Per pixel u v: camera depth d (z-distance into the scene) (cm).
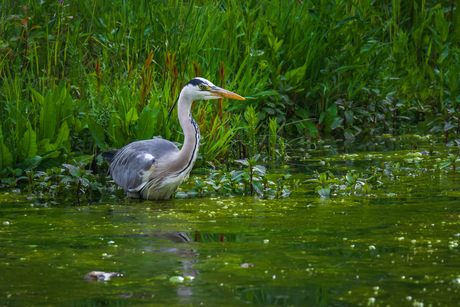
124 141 1214
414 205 861
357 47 1670
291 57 1645
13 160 1138
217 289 511
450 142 1494
